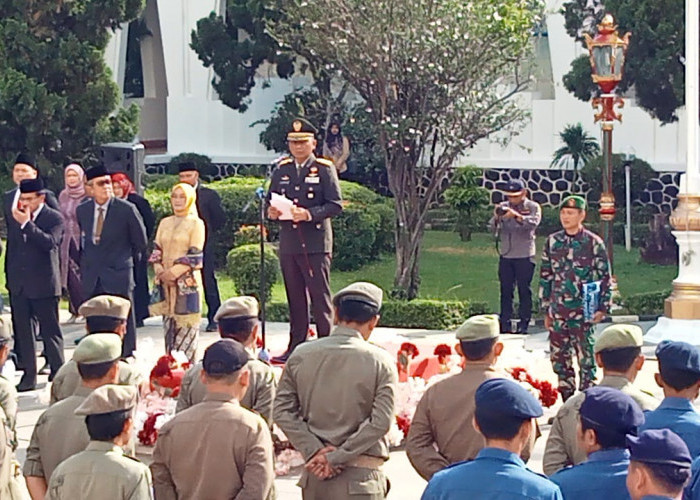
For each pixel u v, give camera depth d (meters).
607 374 6.50
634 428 5.16
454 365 11.10
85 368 6.35
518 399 4.97
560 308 10.73
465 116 18.06
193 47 24.89
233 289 19.28
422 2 17.47
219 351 6.05
